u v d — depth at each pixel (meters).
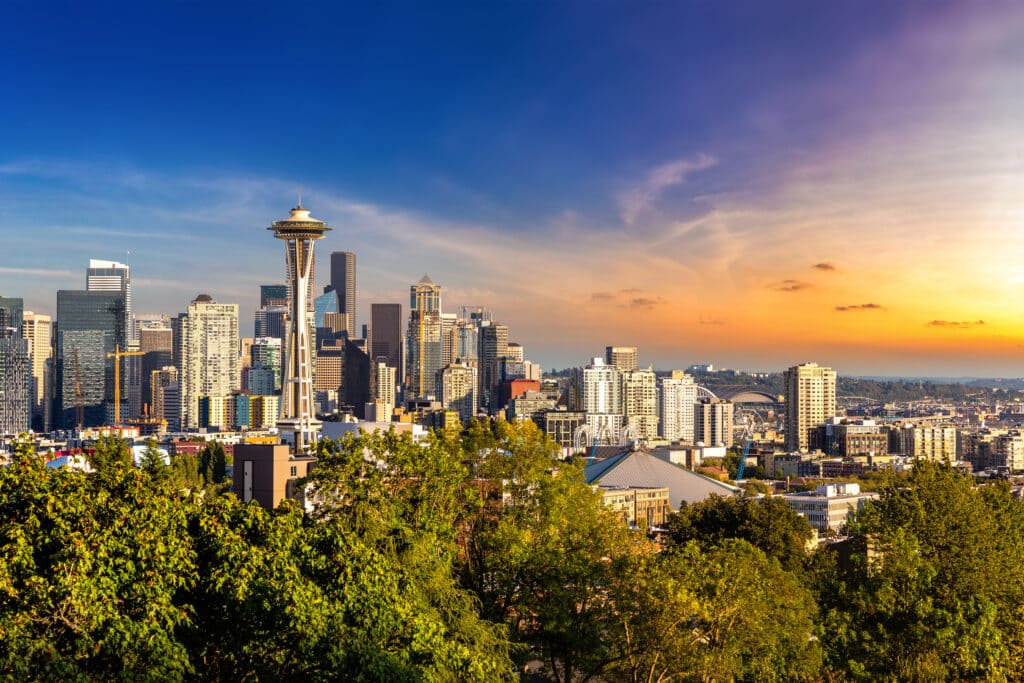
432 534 84.81
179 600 67.56
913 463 132.38
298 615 63.84
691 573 103.56
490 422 108.81
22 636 57.56
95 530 63.56
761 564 125.94
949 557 116.38
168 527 67.50
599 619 97.56
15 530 61.00
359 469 87.44
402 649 67.44
